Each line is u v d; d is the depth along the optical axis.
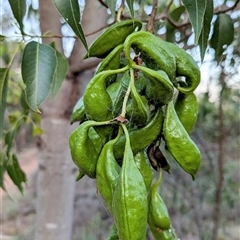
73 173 0.45
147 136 0.18
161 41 0.18
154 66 0.18
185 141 0.18
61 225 0.44
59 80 0.30
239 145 0.99
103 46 0.20
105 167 0.17
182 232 0.83
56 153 0.43
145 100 0.17
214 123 0.84
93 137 0.18
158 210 0.20
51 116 0.43
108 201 0.17
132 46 0.18
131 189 0.16
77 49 0.41
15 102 0.70
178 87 0.19
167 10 0.30
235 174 0.93
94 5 0.41
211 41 0.33
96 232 0.87
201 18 0.18
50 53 0.24
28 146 1.86
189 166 0.18
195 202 0.84
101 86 0.17
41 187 0.44
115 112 0.18
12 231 1.10
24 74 0.23
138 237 0.15
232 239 0.97
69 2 0.19
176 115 0.18
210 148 0.88
